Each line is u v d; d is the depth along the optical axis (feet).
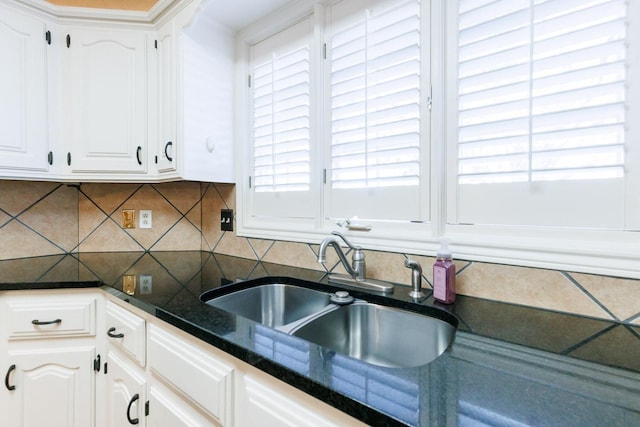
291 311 4.32
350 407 1.70
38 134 4.95
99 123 5.26
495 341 2.41
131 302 3.53
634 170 2.60
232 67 5.73
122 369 3.85
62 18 5.16
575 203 2.85
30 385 4.11
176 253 6.29
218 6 4.88
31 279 4.25
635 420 1.50
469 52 3.42
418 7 3.74
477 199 3.38
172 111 5.06
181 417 2.98
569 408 1.60
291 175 5.07
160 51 5.30
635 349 2.27
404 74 3.86
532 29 3.01
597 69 2.73
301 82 4.85
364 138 4.21
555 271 2.93
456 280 3.47
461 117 3.48
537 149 3.01
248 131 5.69
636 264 2.58
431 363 2.08
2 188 5.44
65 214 6.04
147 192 6.40
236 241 5.86
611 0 2.67
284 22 5.01
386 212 4.03
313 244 4.75
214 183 6.26
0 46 4.58
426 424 1.48
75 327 4.19
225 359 2.61
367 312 3.54
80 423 4.23
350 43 4.32
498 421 1.49
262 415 2.27
